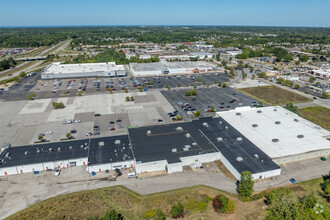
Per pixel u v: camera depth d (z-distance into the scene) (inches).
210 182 2162.9
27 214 1798.7
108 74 6043.3
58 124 3312.0
